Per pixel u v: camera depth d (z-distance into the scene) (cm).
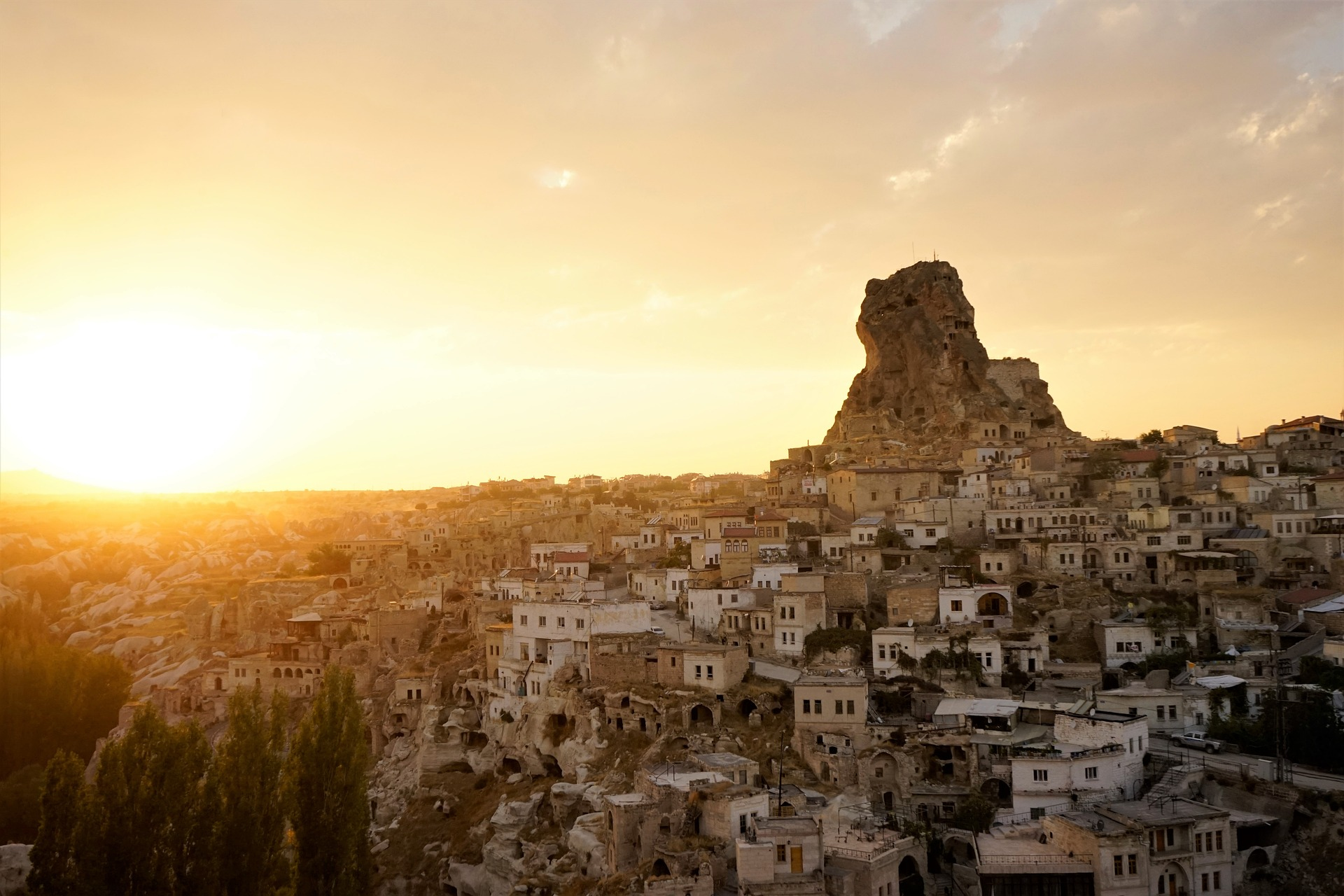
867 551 17988
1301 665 13225
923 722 13012
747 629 15925
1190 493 19975
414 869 15112
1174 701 12675
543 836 13650
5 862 11431
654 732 14238
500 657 17312
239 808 9938
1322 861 10188
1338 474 18612
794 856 9962
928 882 10800
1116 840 9781
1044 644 14300
